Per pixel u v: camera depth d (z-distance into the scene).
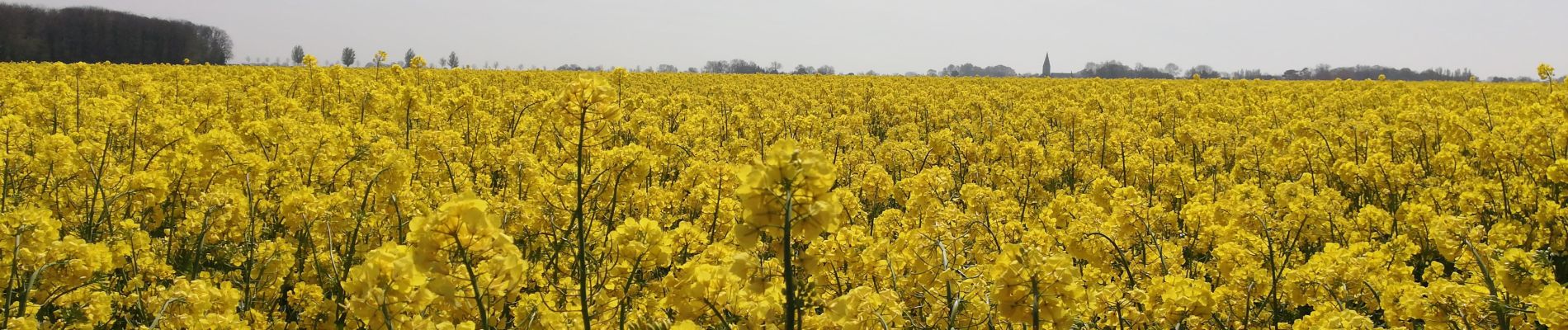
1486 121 14.23
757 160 2.74
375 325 3.03
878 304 3.70
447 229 2.81
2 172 6.97
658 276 5.44
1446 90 28.44
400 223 5.84
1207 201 7.49
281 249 5.41
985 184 9.70
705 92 30.80
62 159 6.92
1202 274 6.16
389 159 6.28
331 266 5.26
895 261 4.85
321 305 4.61
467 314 3.65
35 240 4.02
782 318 3.63
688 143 12.41
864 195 8.29
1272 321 5.13
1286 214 7.18
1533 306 4.09
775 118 15.21
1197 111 18.67
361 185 6.70
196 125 11.24
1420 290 4.34
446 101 14.51
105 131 9.77
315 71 20.31
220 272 5.42
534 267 4.72
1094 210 6.28
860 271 4.78
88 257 4.11
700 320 4.03
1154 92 25.83
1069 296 3.34
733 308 3.72
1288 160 10.59
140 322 4.49
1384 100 23.53
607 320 4.23
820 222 2.75
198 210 5.81
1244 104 23.48
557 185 6.33
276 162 7.35
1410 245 5.62
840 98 26.84
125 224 5.17
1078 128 15.20
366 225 5.81
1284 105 20.41
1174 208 9.31
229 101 15.83
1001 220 6.33
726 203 6.52
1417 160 11.76
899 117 20.77
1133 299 4.43
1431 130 12.09
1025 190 9.52
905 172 10.66
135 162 8.39
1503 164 9.40
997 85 37.03
